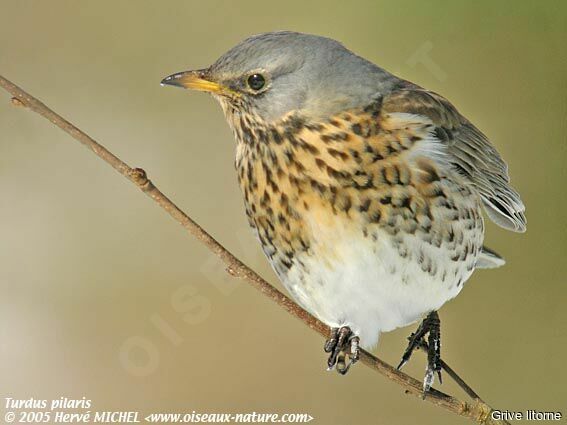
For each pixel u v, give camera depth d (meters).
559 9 14.38
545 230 13.84
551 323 13.43
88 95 15.25
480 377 13.30
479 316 13.52
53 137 14.91
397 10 14.98
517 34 14.48
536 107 14.30
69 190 14.62
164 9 15.67
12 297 13.98
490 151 10.55
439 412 13.16
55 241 14.33
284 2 15.49
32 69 15.30
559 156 14.14
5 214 14.44
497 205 10.58
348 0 15.30
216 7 15.62
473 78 14.54
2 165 14.71
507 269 13.69
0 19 15.42
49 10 15.52
